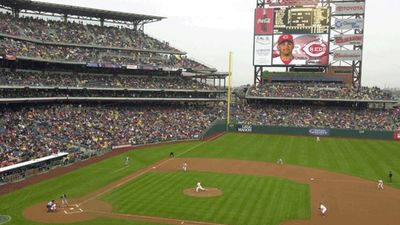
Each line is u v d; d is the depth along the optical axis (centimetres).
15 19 8931
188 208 4078
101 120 8775
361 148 8212
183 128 9619
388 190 4997
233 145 8469
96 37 10169
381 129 9825
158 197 4462
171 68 10531
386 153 7644
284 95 11275
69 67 9369
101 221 3684
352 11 11219
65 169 5881
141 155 7175
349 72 11700
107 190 4750
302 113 11050
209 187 4922
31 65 8619
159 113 10206
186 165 6134
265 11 11538
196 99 10831
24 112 7756
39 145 6481
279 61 11569
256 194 4653
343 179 5544
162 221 3697
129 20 11300
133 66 9775
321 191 4884
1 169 4884
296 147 8269
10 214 3847
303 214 3969
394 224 3741
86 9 9662
